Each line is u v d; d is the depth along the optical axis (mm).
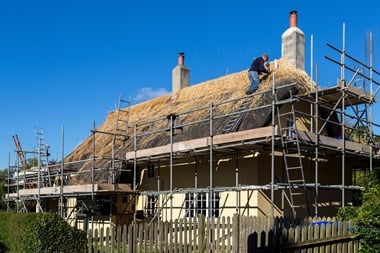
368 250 11102
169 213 21938
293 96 17766
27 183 30766
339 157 20516
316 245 10531
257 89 20422
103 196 24422
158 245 13062
